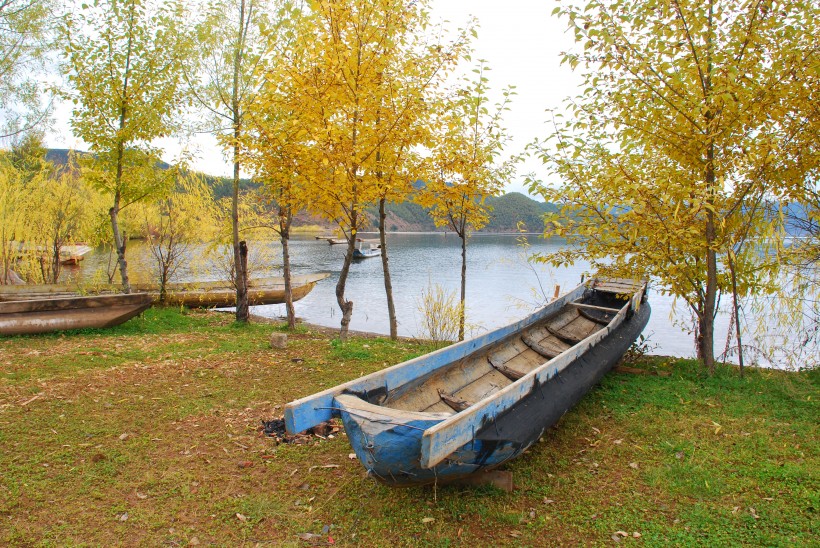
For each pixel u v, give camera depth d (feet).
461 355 18.69
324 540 11.93
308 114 24.85
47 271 55.36
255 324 40.32
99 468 14.87
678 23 20.99
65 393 21.01
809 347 30.27
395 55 26.96
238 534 12.05
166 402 20.57
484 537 12.00
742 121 21.08
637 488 13.98
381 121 26.04
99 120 35.01
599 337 22.03
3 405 19.26
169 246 47.19
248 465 15.42
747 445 16.30
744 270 24.73
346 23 24.79
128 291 38.63
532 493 13.85
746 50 20.84
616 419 18.83
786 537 11.45
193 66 35.19
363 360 28.14
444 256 149.48
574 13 21.21
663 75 21.80
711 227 22.66
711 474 14.44
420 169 28.14
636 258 23.63
